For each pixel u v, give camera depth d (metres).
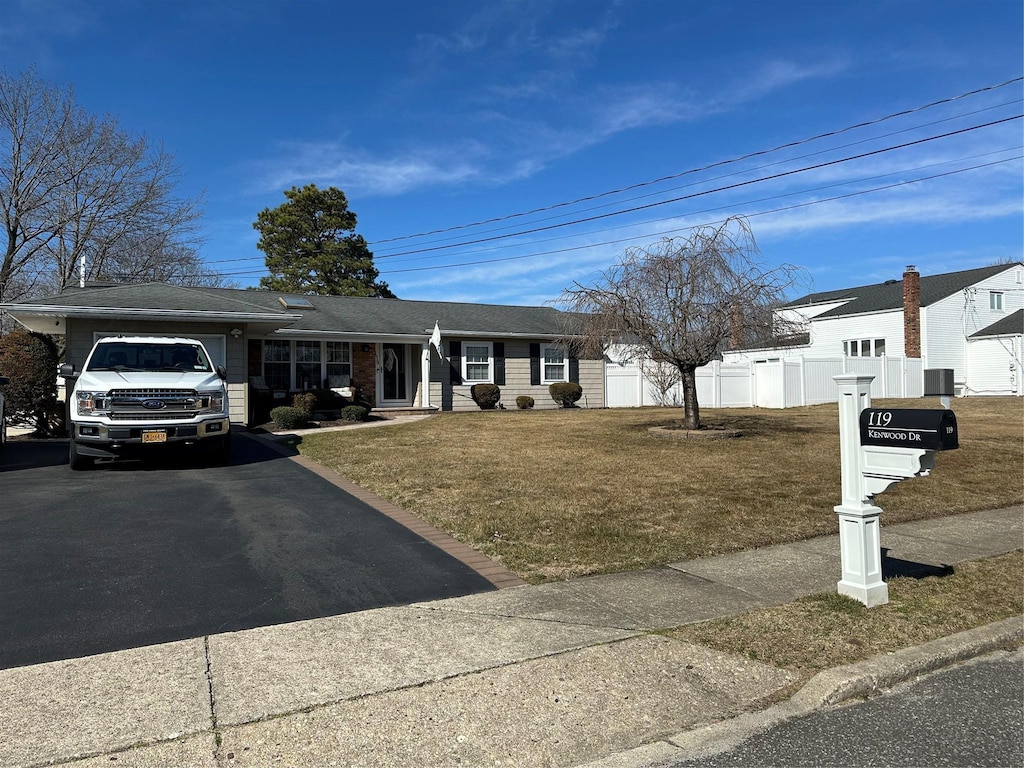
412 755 3.15
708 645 4.38
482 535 6.79
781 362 23.89
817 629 4.63
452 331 21.92
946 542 7.00
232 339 16.23
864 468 5.12
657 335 13.41
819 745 3.37
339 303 23.47
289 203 42.50
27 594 5.05
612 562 6.07
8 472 10.16
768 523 7.38
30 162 26.52
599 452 12.04
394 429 15.75
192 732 3.27
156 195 29.39
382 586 5.41
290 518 7.41
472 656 4.16
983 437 14.65
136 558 5.92
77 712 3.42
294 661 4.05
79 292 16.39
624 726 3.47
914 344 30.53
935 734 3.49
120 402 9.79
